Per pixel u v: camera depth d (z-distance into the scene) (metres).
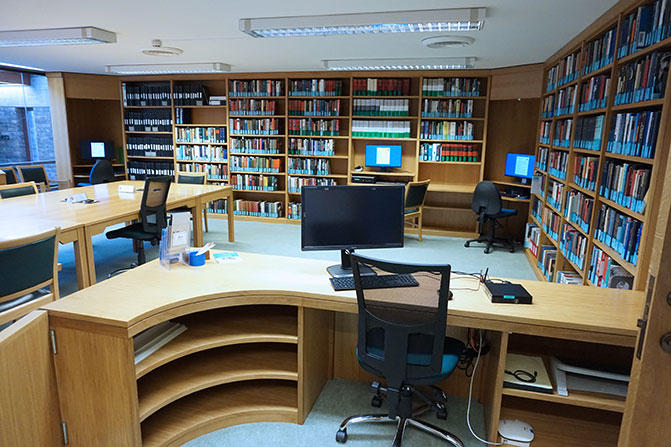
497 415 1.96
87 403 1.78
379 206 2.27
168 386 2.00
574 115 3.64
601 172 2.92
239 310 2.42
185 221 2.39
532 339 2.26
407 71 6.10
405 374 1.85
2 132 6.85
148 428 2.00
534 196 5.59
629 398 0.84
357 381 2.58
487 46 4.33
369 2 2.99
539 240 4.76
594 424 2.12
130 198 4.47
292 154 6.82
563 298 2.02
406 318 1.81
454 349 2.01
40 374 1.67
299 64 5.79
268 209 7.03
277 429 2.15
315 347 2.29
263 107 6.83
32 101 7.19
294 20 3.39
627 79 2.57
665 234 0.74
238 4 3.09
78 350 1.73
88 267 3.33
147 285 2.06
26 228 3.07
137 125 7.42
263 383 2.40
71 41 4.10
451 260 5.15
